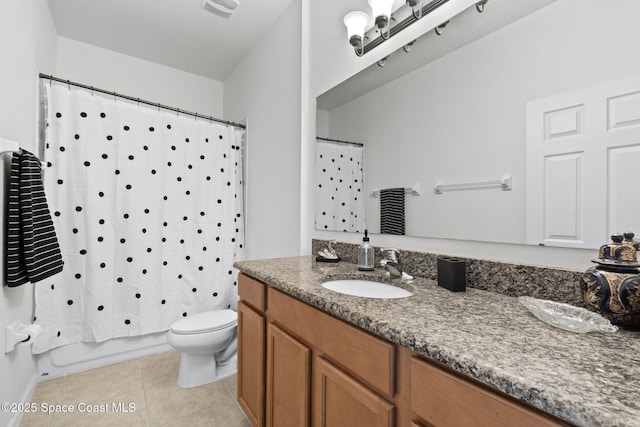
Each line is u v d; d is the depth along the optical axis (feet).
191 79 10.05
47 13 6.70
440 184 3.75
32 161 4.65
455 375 1.79
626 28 2.32
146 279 7.01
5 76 4.27
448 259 3.36
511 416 1.50
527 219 2.94
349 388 2.58
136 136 6.95
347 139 5.16
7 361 4.40
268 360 3.94
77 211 6.28
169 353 7.26
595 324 2.00
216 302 8.02
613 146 2.39
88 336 6.36
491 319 2.28
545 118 2.79
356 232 5.00
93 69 8.39
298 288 3.24
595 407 1.20
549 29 2.75
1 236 4.23
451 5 3.59
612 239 2.23
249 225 8.45
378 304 2.66
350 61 5.08
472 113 3.39
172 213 7.41
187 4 6.82
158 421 4.85
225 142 8.31
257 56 8.20
